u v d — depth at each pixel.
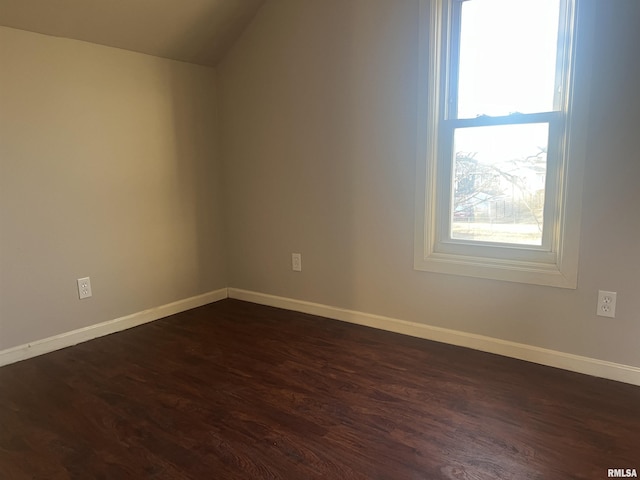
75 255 2.66
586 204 2.08
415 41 2.44
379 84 2.60
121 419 1.86
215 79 3.35
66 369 2.34
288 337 2.72
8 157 2.34
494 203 2.40
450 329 2.56
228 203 3.48
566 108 2.11
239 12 2.95
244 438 1.72
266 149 3.18
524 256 2.32
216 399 2.01
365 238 2.81
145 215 3.00
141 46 2.83
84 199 2.67
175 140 3.14
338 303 3.01
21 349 2.46
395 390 2.05
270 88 3.07
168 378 2.22
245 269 3.48
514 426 1.75
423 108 2.46
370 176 2.73
